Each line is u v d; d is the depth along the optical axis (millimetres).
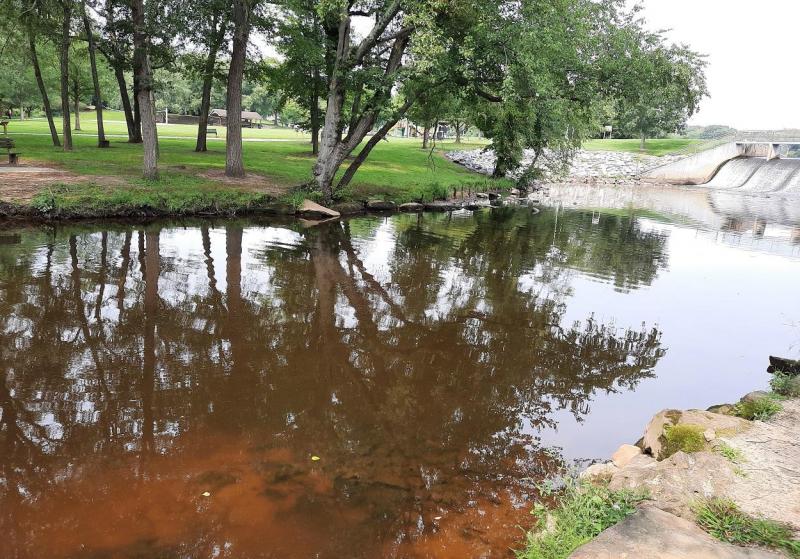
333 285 10578
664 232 20125
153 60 22688
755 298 11477
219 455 4871
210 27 23781
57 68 37594
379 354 7477
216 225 15539
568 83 18156
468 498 4449
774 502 3797
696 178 49094
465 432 5582
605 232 19531
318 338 7871
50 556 3578
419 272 12086
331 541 3842
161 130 56594
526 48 15594
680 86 17688
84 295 8922
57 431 5094
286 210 17672
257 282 10422
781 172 42000
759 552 3277
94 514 4020
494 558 3736
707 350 8406
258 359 7016
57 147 26094
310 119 34719
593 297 11008
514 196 31422
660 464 4336
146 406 5652
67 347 6957
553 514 4043
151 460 4723
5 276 9641
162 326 7867
